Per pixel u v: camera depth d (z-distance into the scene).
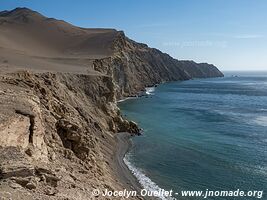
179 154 43.38
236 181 34.38
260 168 38.28
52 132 27.70
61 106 35.41
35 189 15.40
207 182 34.03
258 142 50.09
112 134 50.41
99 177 27.61
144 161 40.16
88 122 43.84
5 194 13.52
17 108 21.73
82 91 53.09
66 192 17.14
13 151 17.58
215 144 48.59
